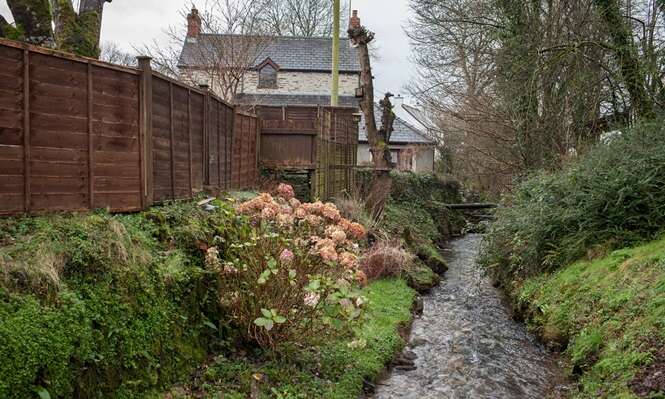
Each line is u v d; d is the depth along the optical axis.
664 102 8.38
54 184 3.86
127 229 4.04
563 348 5.46
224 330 4.47
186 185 5.83
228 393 3.71
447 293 8.62
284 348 4.54
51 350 2.74
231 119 7.86
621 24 8.73
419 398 4.52
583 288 5.80
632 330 4.37
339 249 4.68
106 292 3.33
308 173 10.41
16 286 2.85
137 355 3.40
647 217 6.31
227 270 4.34
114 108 4.39
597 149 7.70
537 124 11.12
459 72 15.90
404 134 24.98
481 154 15.96
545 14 11.17
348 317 4.21
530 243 7.45
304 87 22.61
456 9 12.88
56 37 6.05
